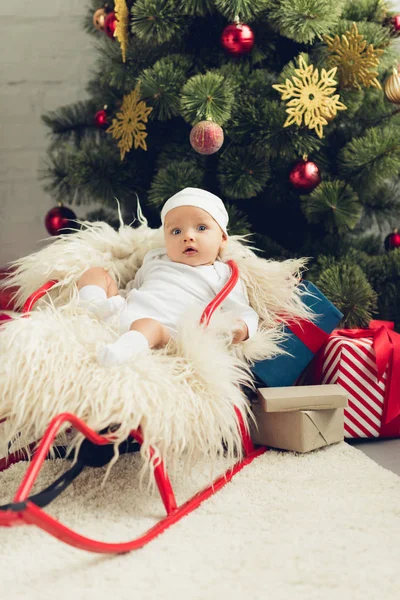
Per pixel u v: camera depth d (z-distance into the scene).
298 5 1.61
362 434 1.44
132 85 1.85
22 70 2.58
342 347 1.42
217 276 1.42
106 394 1.03
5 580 0.82
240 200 1.91
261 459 1.29
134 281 1.50
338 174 1.86
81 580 0.82
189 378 1.13
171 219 1.44
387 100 1.80
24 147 2.61
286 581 0.82
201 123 1.56
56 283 1.40
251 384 1.39
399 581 0.82
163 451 1.03
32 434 1.15
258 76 1.71
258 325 1.46
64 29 2.55
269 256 1.88
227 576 0.83
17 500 0.75
